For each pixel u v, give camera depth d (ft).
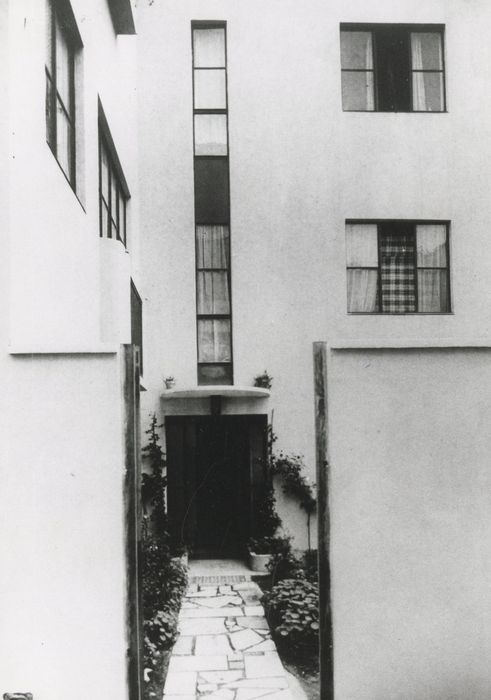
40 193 15.98
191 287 36.17
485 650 13.65
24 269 14.39
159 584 25.22
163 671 20.02
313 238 36.42
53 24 19.11
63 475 13.00
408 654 13.55
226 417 36.22
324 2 37.24
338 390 13.79
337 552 13.56
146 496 34.37
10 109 13.87
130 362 13.26
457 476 13.85
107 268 24.36
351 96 37.70
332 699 13.32
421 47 38.17
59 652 12.78
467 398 13.98
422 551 13.69
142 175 36.47
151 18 37.09
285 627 21.70
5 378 13.11
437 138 37.27
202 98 37.42
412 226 37.35
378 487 13.71
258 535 34.78
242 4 37.14
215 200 36.76
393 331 36.29
